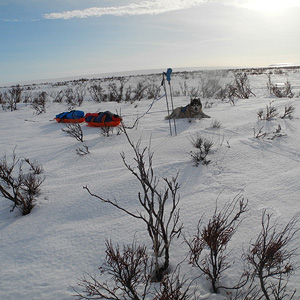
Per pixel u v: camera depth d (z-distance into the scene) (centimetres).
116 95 1698
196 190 347
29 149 627
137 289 197
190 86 2217
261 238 235
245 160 433
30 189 379
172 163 432
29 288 209
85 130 780
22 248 267
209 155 462
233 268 208
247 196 318
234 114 822
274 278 195
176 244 243
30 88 3122
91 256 241
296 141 495
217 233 191
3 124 970
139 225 279
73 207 338
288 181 344
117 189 366
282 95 1262
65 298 195
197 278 203
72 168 480
